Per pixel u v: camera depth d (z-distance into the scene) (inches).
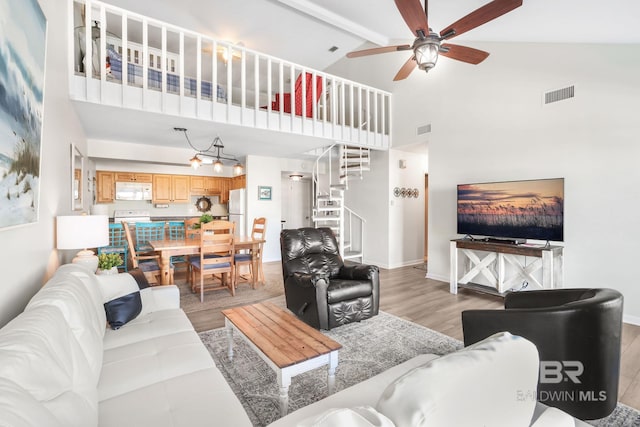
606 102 127.5
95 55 152.6
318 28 202.1
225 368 89.7
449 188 190.1
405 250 245.8
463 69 181.5
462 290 174.6
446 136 191.6
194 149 215.0
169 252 148.9
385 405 25.3
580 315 62.2
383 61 233.3
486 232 161.9
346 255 237.5
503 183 153.9
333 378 72.4
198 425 45.8
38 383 34.4
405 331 116.1
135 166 268.1
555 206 134.7
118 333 77.5
